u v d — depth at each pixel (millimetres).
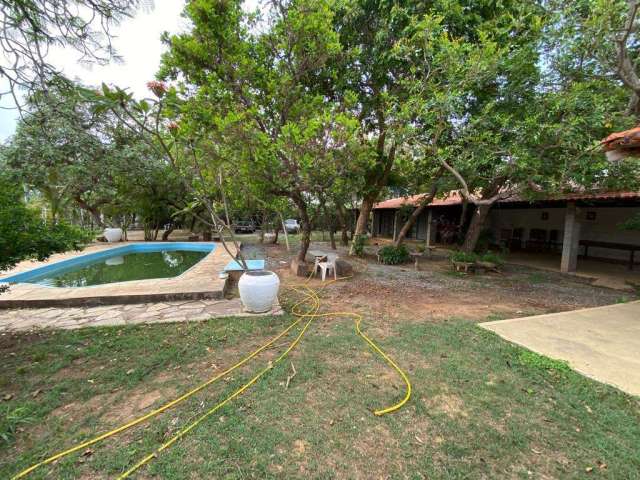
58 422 2105
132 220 17344
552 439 1990
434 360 3047
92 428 2051
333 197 7625
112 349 3246
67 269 8805
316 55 5680
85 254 10008
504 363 2988
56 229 3451
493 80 5898
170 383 2600
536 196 7473
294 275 7430
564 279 7594
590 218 11008
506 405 2338
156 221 15547
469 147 5820
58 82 2254
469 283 7043
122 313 4430
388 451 1875
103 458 1794
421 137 6441
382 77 7301
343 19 6836
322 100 6141
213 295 5211
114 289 5320
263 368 2857
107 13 2264
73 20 2234
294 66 5953
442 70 5625
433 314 4621
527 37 5523
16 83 2172
